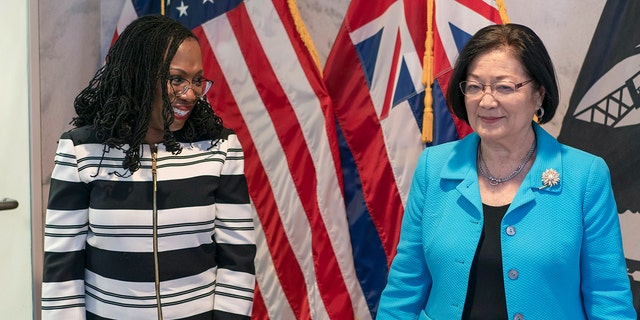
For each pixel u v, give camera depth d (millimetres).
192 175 1682
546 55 1518
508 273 1496
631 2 2445
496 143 1592
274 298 2680
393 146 2600
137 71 1626
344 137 2664
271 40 2635
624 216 2473
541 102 1581
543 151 1586
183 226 1651
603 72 2506
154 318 1633
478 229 1545
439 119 2520
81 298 1672
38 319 2570
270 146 2639
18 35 2420
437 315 1619
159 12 2686
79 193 1641
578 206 1514
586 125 2551
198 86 1688
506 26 1547
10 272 2479
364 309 2689
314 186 2650
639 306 2459
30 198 2508
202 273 1705
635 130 2451
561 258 1480
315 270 2637
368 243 2668
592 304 1537
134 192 1627
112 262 1627
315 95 2619
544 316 1490
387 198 2633
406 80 2572
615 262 1505
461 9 2506
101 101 1675
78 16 2754
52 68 2629
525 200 1516
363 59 2627
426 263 1697
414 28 2570
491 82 1496
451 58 2506
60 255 1629
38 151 2504
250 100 2643
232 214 1759
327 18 2844
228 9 2652
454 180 1636
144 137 1625
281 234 2656
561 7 2605
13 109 2430
